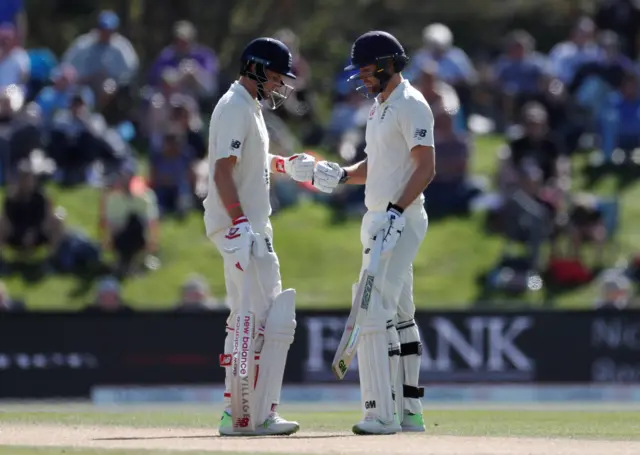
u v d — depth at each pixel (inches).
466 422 1067.9
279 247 2236.7
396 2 3417.8
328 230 2297.0
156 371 1718.8
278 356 866.1
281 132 2271.2
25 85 2415.1
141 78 2918.3
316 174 943.0
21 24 2449.6
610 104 2438.5
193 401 1712.6
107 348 1715.1
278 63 866.8
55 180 2301.9
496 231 2226.9
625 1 2659.9
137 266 2137.1
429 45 2541.8
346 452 699.4
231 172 853.8
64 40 3255.4
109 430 935.7
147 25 3152.1
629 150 2428.6
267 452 698.2
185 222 2250.2
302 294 2110.0
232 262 849.5
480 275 2144.4
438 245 2220.7
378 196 876.0
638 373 1771.7
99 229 2191.2
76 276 2110.0
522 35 3213.6
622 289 1945.1
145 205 2145.7
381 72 869.2
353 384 1715.1
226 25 3225.9
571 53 2541.8
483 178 2347.4
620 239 2224.4
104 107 2456.9
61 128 2298.2
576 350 1768.0
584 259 2174.0
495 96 2556.6
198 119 2316.7
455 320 1755.7
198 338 1723.7
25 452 713.6
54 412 1253.1
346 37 3326.8
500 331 1760.6
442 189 2284.7
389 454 690.8
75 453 705.6
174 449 723.4
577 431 933.8
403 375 907.4
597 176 2396.7
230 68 3144.7
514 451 724.0
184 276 2117.4
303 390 1706.4
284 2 3287.4
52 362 1710.1
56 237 2138.3
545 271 2137.1
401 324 904.9
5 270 2108.8
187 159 2268.7
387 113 869.2
